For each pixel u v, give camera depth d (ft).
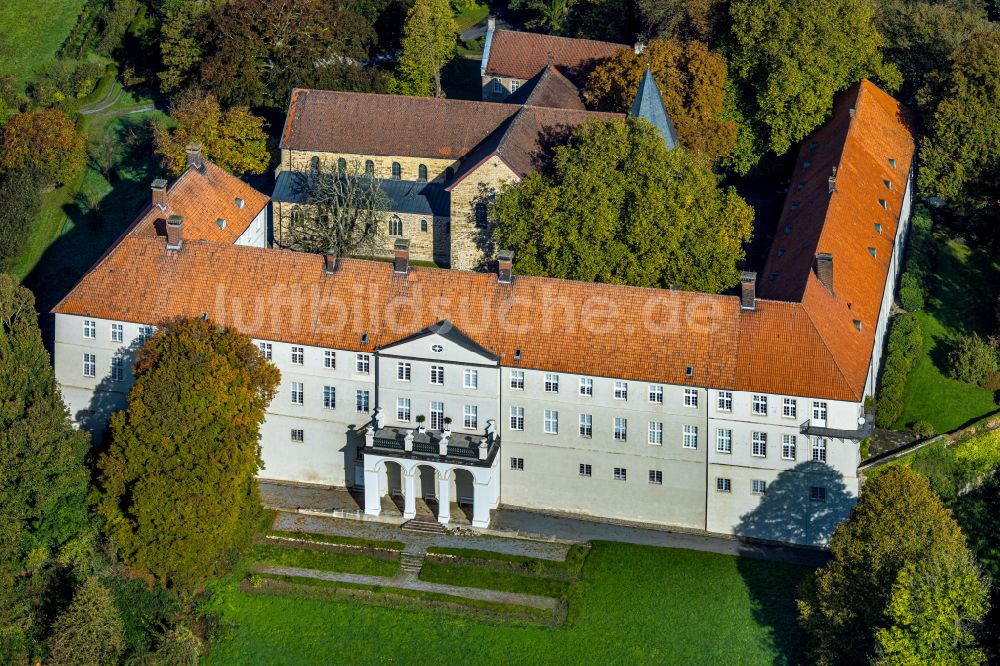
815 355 531.91
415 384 553.23
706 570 527.40
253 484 538.88
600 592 519.60
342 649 506.48
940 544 474.08
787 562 531.91
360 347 553.64
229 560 531.91
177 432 514.68
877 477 502.79
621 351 542.57
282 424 569.64
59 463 532.73
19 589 524.93
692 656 499.92
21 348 559.79
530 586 522.47
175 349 520.83
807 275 569.64
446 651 504.02
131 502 519.19
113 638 501.97
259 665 503.61
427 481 562.25
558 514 558.56
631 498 552.82
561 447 552.00
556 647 503.61
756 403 531.91
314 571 531.50
